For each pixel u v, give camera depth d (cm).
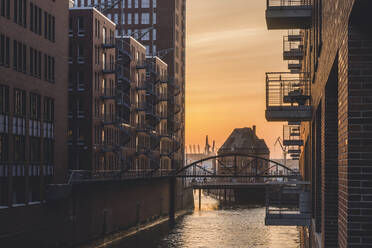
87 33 6256
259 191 12606
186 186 10262
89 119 6175
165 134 9806
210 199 14700
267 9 2059
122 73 7112
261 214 9450
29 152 4453
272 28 2203
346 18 806
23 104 4400
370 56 802
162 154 9338
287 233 6738
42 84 4719
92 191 5578
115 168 6925
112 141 6819
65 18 5244
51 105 4944
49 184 4700
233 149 15200
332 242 1377
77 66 6253
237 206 11550
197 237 6391
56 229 4750
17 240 4097
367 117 804
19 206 4181
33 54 4572
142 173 7844
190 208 10662
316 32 1691
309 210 2042
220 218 8769
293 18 2073
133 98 7862
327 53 1221
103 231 5878
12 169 4138
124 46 7694
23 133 4359
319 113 1817
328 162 1373
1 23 4031
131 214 6912
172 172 9175
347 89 813
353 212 804
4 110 4081
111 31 6925
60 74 5116
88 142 6159
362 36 803
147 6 10944
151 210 7875
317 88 1683
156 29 10900
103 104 6588
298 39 4172
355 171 807
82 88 6225
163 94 9719
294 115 2062
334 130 1363
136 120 7981
